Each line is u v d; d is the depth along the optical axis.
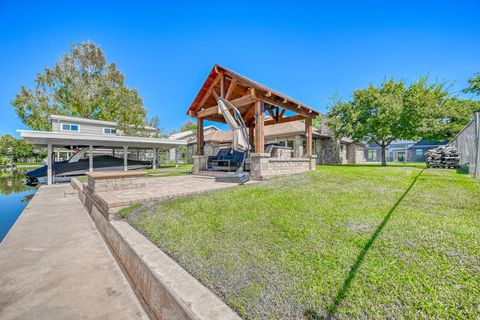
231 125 8.19
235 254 2.21
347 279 1.67
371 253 2.00
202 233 2.79
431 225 2.49
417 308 1.35
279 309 1.46
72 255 3.35
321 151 18.38
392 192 4.23
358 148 21.28
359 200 3.74
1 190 10.48
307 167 8.88
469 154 7.08
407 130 13.99
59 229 4.54
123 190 5.26
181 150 31.27
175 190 5.21
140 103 26.20
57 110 21.38
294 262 1.98
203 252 2.31
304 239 2.39
